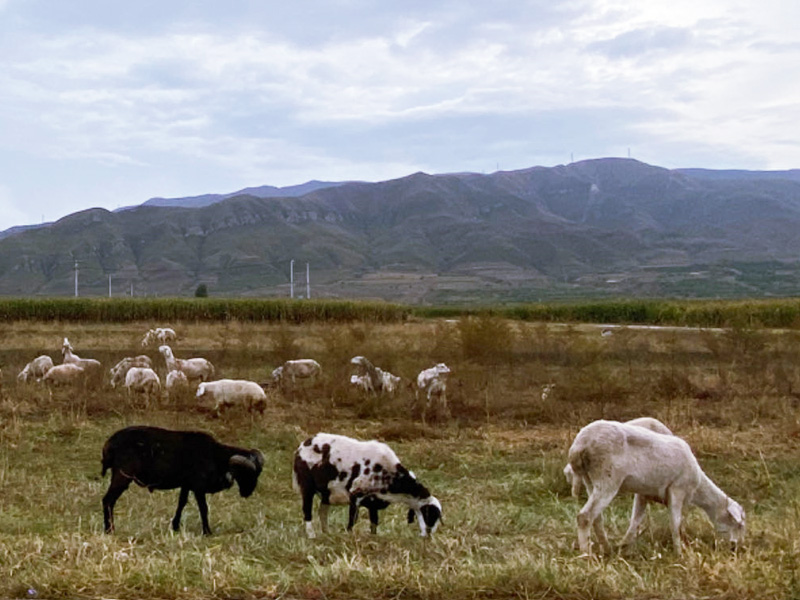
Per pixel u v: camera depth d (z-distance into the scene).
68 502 11.32
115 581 6.92
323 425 17.58
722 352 28.95
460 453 15.20
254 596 6.77
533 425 18.22
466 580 7.04
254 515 10.89
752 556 7.98
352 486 9.66
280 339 28.95
